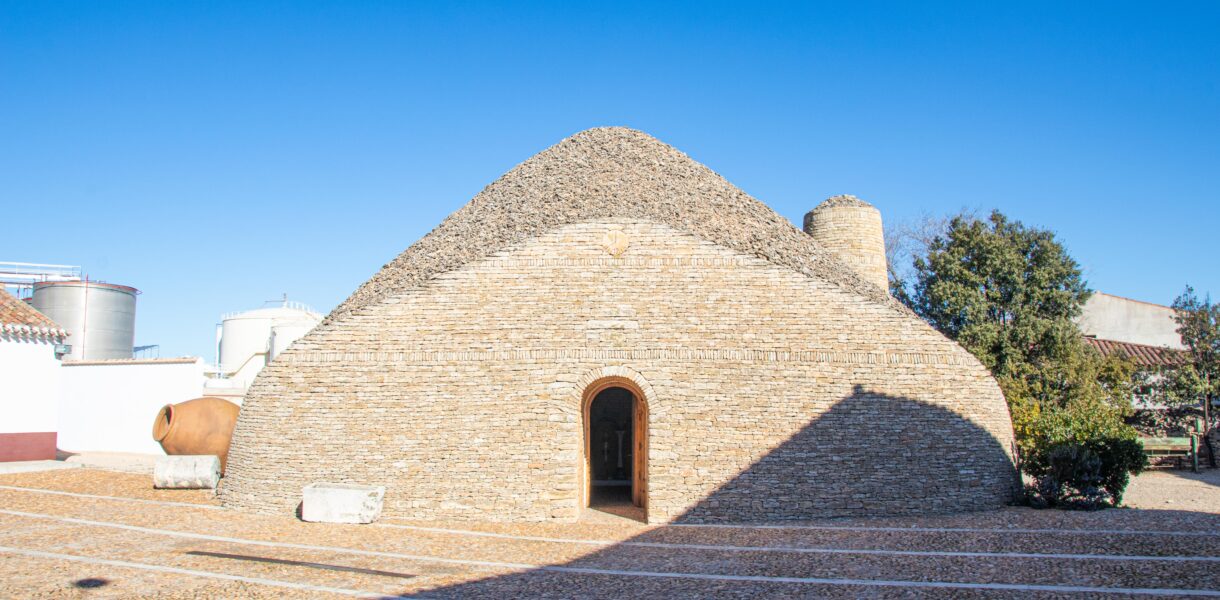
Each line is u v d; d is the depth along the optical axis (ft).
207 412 83.46
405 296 68.13
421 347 66.74
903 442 65.72
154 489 76.48
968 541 53.83
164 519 62.49
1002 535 55.26
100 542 54.34
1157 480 87.51
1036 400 96.32
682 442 64.34
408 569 48.19
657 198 81.71
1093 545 51.16
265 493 65.46
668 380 65.36
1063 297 122.83
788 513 63.57
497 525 62.13
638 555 52.16
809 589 43.19
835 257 88.22
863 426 65.62
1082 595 40.91
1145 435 115.44
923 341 68.64
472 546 54.80
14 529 58.08
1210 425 114.52
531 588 44.06
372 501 62.03
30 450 89.92
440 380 65.82
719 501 63.57
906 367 67.62
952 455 66.28
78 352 157.58
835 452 64.85
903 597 41.37
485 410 65.00
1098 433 79.66
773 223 86.17
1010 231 129.80
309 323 141.49
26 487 76.18
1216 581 42.60
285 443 65.77
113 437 111.04
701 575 46.60
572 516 63.46
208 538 56.13
